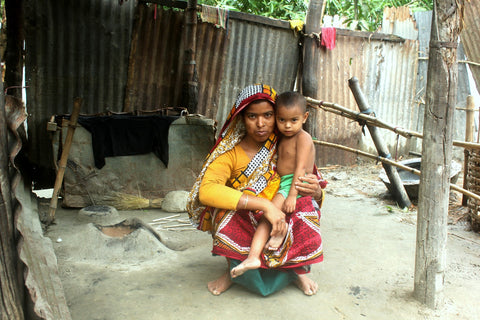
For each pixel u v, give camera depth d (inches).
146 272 107.7
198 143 167.2
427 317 89.4
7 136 64.4
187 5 184.1
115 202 161.9
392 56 265.4
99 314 87.7
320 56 237.9
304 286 98.8
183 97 190.1
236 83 218.7
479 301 96.7
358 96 164.7
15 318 63.5
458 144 124.3
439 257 91.0
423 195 90.5
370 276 108.4
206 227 98.3
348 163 263.7
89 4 175.0
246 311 89.9
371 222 154.9
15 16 161.8
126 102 189.8
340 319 88.1
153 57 192.2
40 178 180.5
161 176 166.1
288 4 297.4
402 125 280.5
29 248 85.0
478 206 145.9
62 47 174.6
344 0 312.0
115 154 158.9
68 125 148.7
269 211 84.3
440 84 85.6
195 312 89.2
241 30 211.6
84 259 114.8
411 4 317.1
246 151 91.8
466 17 222.5
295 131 88.6
